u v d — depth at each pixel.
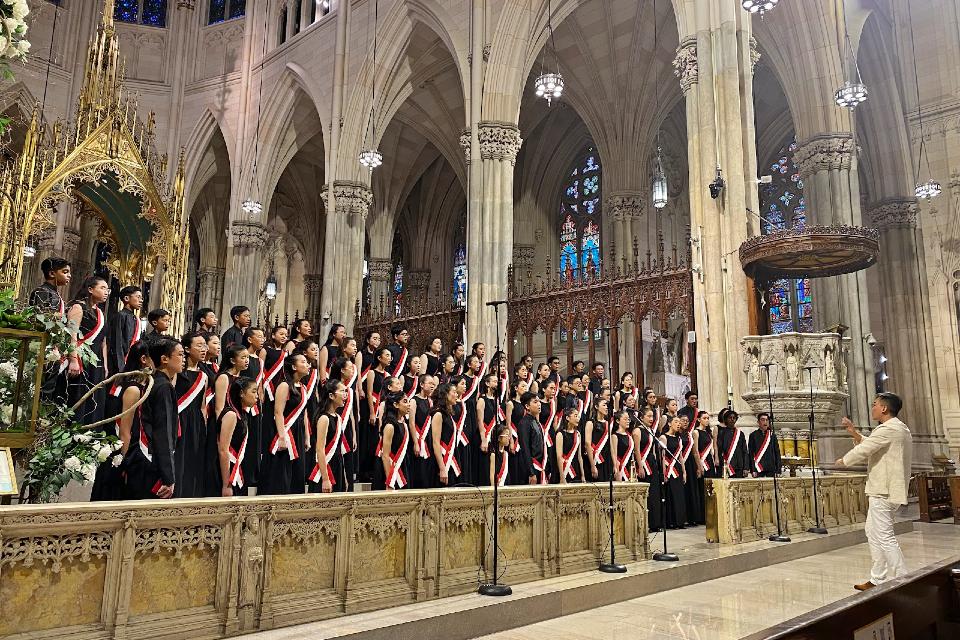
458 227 35.53
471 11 20.30
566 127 31.02
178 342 5.56
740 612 6.38
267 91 28.27
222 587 4.61
